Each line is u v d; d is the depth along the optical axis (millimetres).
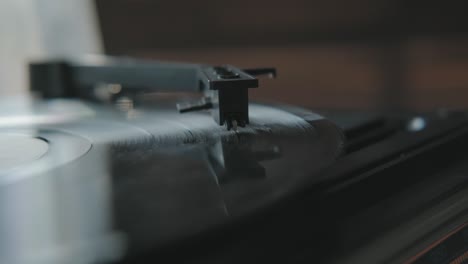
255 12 541
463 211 228
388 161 234
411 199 220
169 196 206
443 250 216
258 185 209
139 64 359
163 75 337
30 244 185
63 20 744
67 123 310
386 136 273
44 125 309
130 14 645
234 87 263
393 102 474
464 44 425
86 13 726
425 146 250
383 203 215
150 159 240
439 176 235
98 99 394
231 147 243
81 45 736
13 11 743
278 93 542
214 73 278
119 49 672
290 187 207
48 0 750
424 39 443
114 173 228
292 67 531
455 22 426
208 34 584
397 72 467
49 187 221
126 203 203
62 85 407
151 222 191
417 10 441
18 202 210
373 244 200
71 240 186
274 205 198
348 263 192
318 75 516
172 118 299
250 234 189
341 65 500
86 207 203
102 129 291
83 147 263
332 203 208
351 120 285
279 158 230
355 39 484
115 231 188
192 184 213
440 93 443
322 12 497
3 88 751
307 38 514
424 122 294
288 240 192
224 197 203
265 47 544
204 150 244
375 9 465
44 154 258
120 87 385
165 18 615
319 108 336
